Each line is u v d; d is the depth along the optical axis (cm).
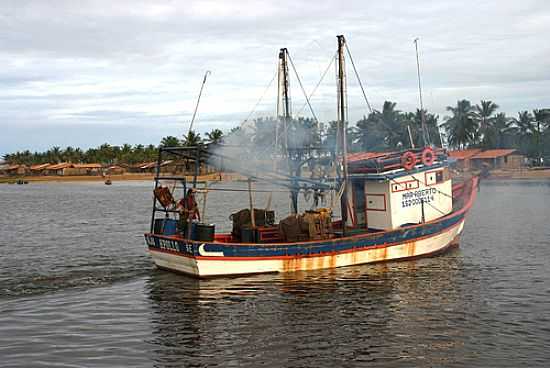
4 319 1526
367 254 2122
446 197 2397
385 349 1273
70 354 1270
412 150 2344
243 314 1548
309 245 2003
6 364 1214
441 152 2411
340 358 1227
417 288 1802
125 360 1232
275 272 1978
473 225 3541
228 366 1193
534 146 10962
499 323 1440
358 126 10338
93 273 2109
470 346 1284
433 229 2262
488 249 2542
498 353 1241
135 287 1869
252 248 1919
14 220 4466
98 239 3172
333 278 1930
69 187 12519
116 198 7731
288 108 2311
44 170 18138
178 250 1925
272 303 1645
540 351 1248
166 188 2069
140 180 16112
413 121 9875
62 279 2009
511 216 4056
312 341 1330
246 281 1888
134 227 3853
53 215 4947
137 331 1422
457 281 1895
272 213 2181
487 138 10731
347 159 2270
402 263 2181
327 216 2077
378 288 1802
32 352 1284
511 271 2052
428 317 1498
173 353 1270
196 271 1880
